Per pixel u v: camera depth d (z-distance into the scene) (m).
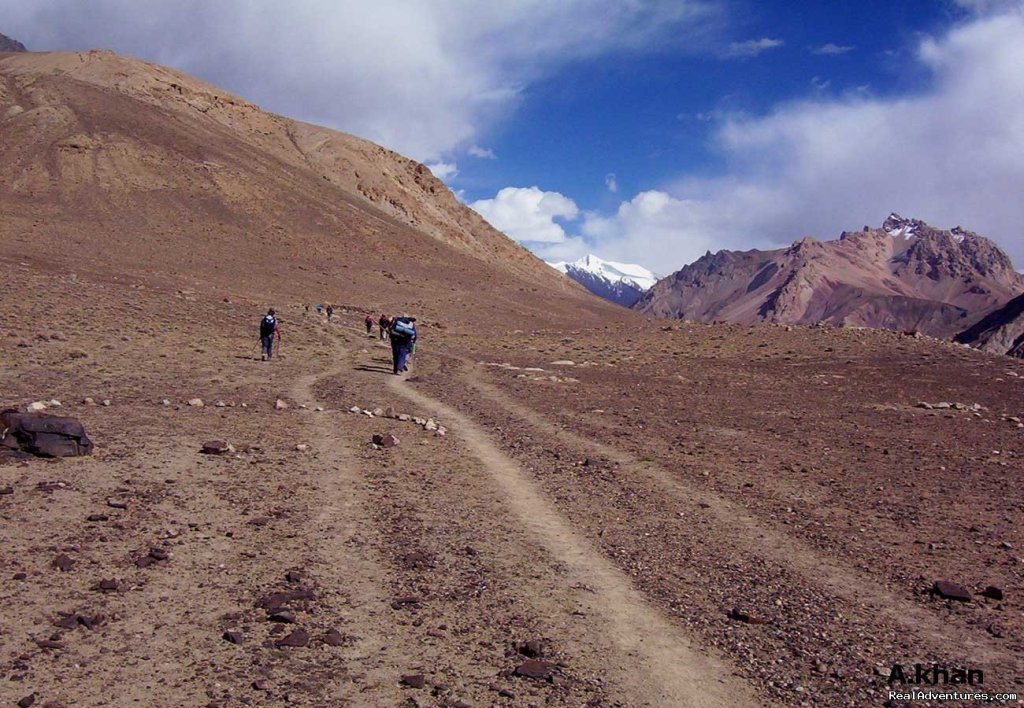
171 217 88.44
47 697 4.78
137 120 110.06
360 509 9.52
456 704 5.05
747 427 18.69
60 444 10.53
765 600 7.27
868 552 8.84
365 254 95.56
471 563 7.83
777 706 5.29
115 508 8.58
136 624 5.89
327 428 15.07
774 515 10.41
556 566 7.94
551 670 5.59
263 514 8.92
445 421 17.45
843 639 6.42
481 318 69.81
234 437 13.21
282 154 138.38
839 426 19.45
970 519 10.46
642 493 11.41
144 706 4.76
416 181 162.38
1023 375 33.19
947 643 6.42
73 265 55.06
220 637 5.77
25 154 93.62
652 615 6.79
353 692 5.13
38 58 145.25
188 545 7.68
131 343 28.17
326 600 6.64
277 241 91.06
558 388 25.77
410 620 6.37
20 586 6.37
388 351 38.84
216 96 144.88
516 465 12.98
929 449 16.28
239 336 35.62
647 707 5.19
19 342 24.23
